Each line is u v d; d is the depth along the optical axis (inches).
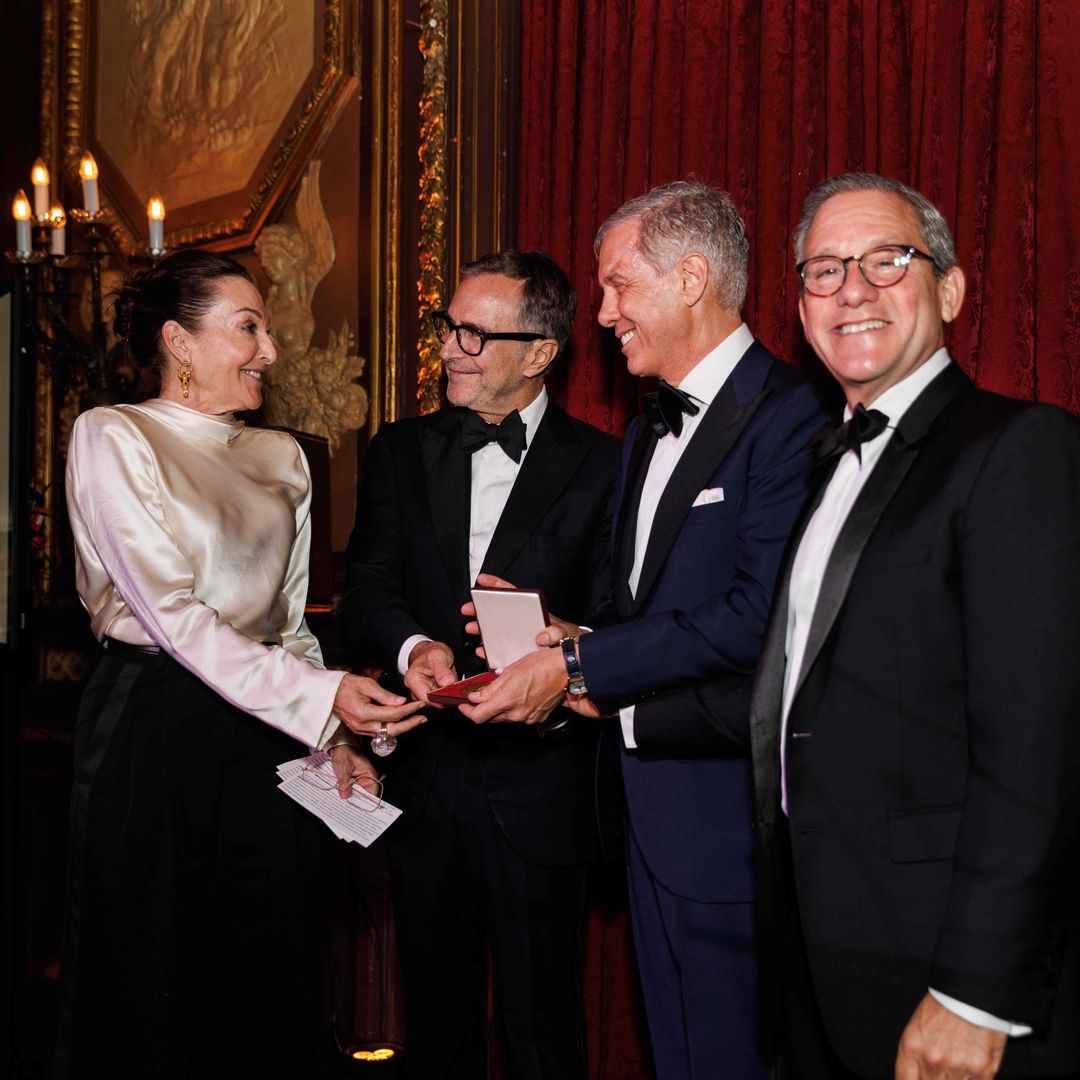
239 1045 92.3
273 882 92.8
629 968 118.0
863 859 57.2
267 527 96.5
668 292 84.4
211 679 88.1
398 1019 135.3
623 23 121.3
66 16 175.6
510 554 96.0
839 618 59.4
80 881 88.7
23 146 180.4
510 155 131.5
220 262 97.9
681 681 78.1
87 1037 87.1
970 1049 50.1
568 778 93.8
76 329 172.1
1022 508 53.1
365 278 137.3
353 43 139.2
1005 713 51.4
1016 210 94.0
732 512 80.4
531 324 98.7
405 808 96.5
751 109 111.8
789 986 64.7
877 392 63.2
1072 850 51.4
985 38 96.0
